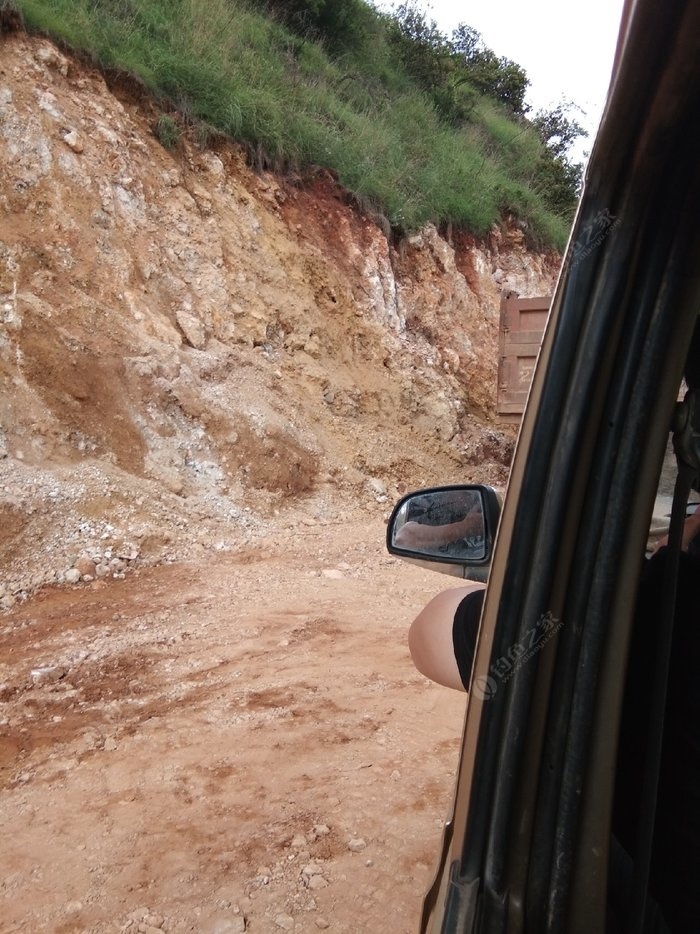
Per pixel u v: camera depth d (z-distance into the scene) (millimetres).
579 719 1191
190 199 11172
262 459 9500
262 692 4754
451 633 1714
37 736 4172
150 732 4230
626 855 1374
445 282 15227
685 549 1463
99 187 9969
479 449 13227
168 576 6992
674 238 1074
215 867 3117
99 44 10938
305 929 2805
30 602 6242
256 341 11023
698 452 1164
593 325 1093
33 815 3465
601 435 1144
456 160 17766
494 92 28016
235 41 13859
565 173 23047
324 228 13273
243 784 3736
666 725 1308
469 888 1234
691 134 993
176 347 9672
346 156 14164
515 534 1159
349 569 7609
